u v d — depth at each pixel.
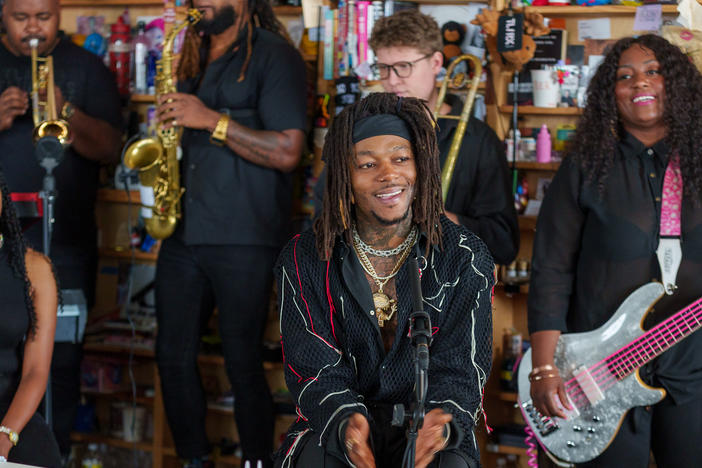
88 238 3.70
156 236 3.37
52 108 3.21
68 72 3.62
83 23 4.24
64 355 3.47
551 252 2.52
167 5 3.71
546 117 3.63
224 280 3.27
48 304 2.39
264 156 3.19
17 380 2.37
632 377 2.38
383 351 1.88
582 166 2.46
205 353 3.83
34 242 3.48
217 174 3.23
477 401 1.83
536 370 2.47
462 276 1.88
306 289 1.91
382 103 1.87
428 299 1.87
